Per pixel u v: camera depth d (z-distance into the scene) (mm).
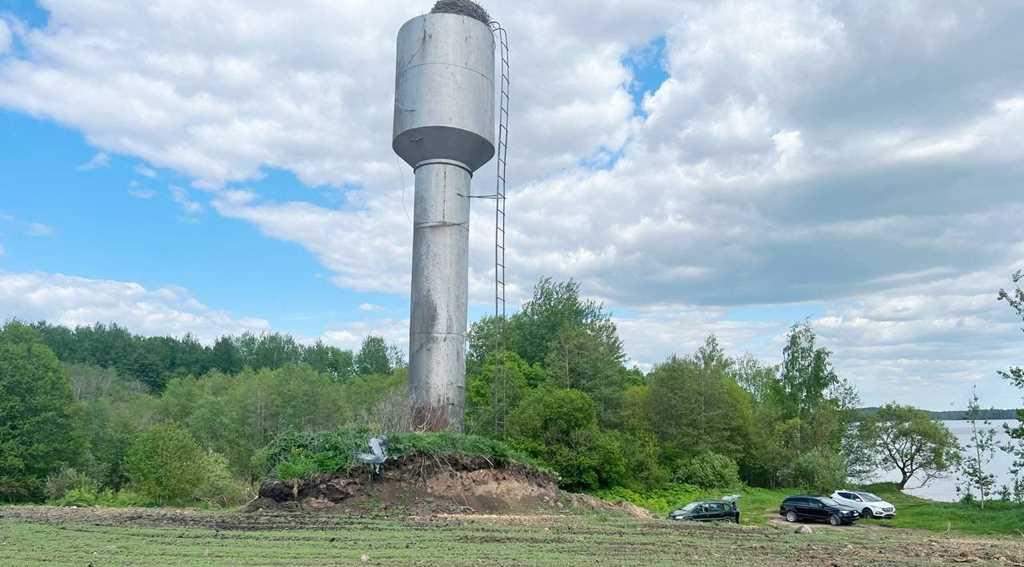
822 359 58844
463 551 15031
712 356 58719
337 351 129125
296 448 25172
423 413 29297
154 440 37250
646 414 52562
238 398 67438
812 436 56188
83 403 62156
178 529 17797
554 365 50406
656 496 39500
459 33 31328
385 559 13820
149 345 117750
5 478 44906
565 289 63906
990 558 15523
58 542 15578
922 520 32062
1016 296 33188
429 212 30766
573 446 36219
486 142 31484
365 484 24000
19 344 50562
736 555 15320
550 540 17078
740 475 56562
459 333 30422
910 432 56125
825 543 17812
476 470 25594
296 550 14758
